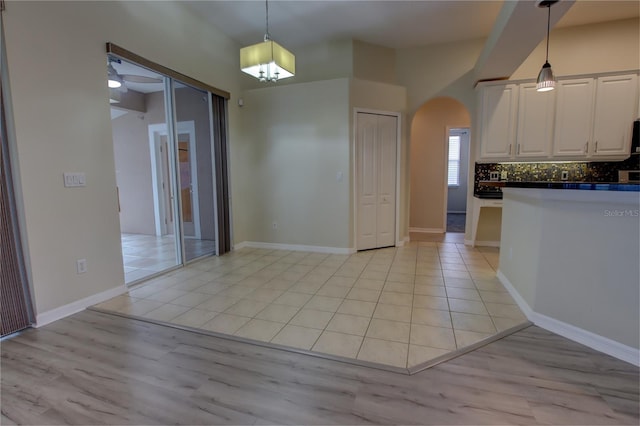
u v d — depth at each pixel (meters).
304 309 2.83
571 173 4.68
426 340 2.28
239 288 3.36
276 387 1.80
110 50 2.95
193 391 1.77
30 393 1.76
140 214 6.22
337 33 4.58
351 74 4.79
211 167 4.96
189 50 3.95
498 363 2.00
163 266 4.11
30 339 2.32
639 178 4.30
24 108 2.39
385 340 2.29
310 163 4.77
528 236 2.68
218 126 4.59
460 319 2.60
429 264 4.18
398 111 4.93
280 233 5.05
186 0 3.71
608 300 2.06
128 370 1.96
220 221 4.70
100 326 2.53
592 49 4.36
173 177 4.01
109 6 2.97
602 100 4.20
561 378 1.84
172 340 2.31
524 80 4.41
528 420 1.54
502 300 2.98
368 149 4.77
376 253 4.76
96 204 2.94
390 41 4.86
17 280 2.42
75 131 2.74
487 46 3.82
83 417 1.59
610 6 3.86
